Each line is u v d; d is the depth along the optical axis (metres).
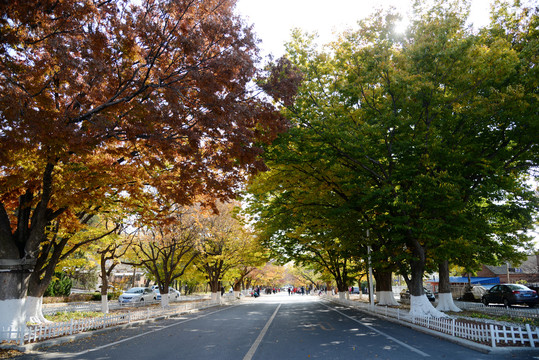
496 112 14.34
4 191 10.61
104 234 18.56
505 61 13.24
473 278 52.56
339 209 17.30
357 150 15.27
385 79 15.63
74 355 9.12
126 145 12.17
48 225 15.60
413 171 14.63
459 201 14.30
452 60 13.89
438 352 8.91
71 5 8.23
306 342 10.79
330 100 17.34
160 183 12.95
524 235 22.23
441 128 15.77
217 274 37.25
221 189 11.95
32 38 8.71
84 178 11.30
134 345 10.69
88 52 8.70
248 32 10.18
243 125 10.25
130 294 35.81
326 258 36.84
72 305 31.75
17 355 9.20
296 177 18.70
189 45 9.01
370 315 20.69
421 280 16.94
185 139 11.44
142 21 8.98
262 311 25.28
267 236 26.44
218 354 8.99
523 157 16.44
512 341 9.79
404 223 16.11
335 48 18.53
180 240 27.31
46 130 8.05
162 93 10.10
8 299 10.96
